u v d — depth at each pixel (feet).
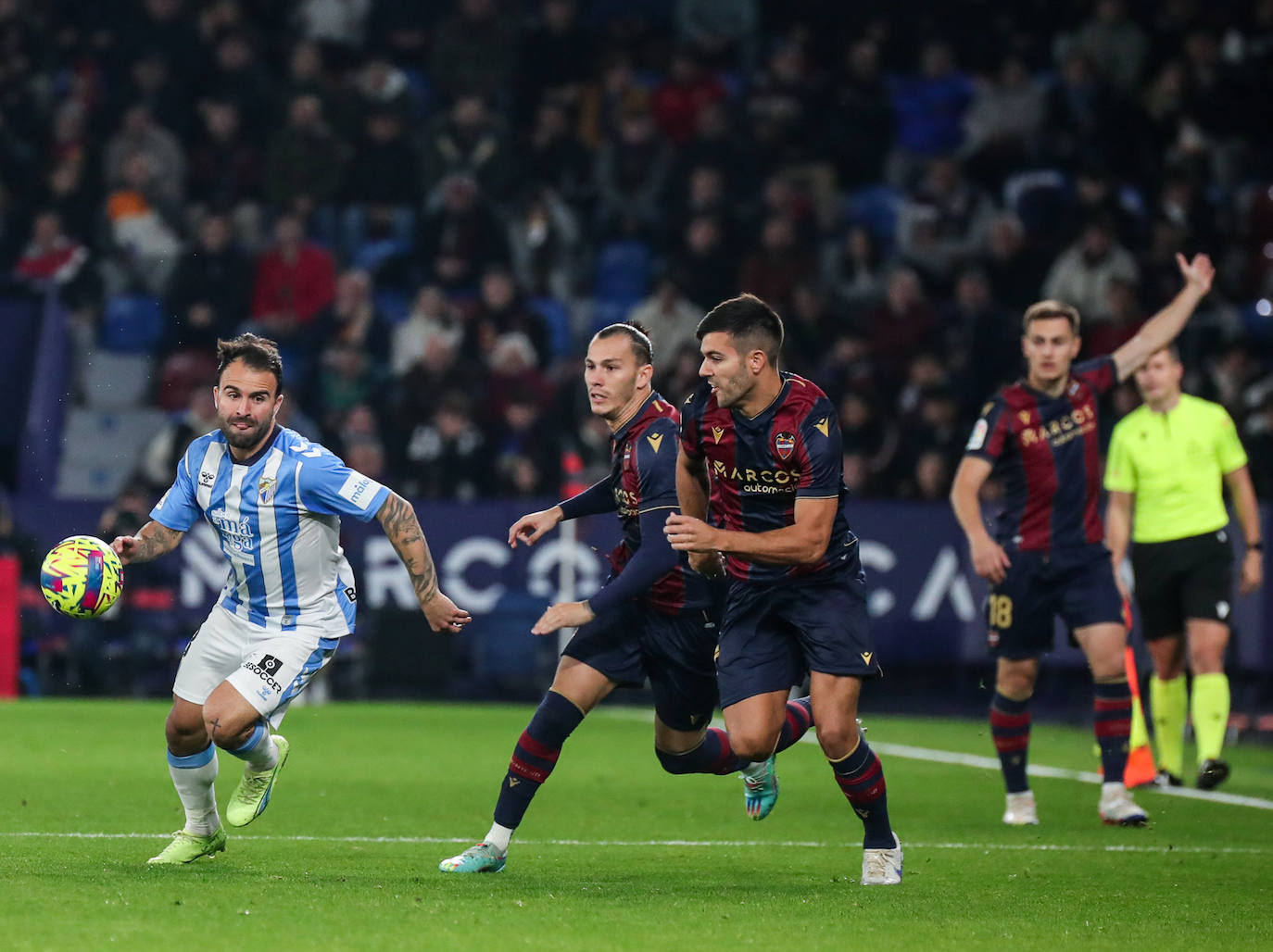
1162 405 108.27
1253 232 218.59
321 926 52.80
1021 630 90.89
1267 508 160.66
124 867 65.57
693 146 228.84
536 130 240.32
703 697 70.33
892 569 173.58
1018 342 204.03
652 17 258.78
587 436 194.70
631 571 64.75
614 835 81.97
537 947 50.21
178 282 214.48
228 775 104.32
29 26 244.01
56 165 231.09
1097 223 212.02
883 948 51.65
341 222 231.91
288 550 64.90
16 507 176.65
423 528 176.35
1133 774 108.06
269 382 63.77
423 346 210.38
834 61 249.75
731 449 64.54
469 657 175.11
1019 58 242.78
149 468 184.34
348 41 253.65
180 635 172.55
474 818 87.30
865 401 191.31
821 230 229.04
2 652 166.61
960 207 225.76
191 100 238.48
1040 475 91.09
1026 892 64.75
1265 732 153.79
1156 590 108.68
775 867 71.31
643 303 218.79
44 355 201.98
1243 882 68.69
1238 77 238.27
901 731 151.02
